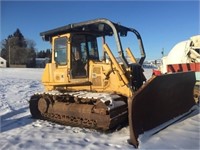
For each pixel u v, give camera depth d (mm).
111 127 6871
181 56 12070
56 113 8156
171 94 7523
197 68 10562
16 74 33062
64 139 6422
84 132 7012
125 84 7059
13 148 5793
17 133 7039
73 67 8148
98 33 8594
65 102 8133
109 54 7223
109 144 5980
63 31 8133
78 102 7664
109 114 6664
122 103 6977
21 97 13125
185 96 8555
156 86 6645
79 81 7992
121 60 6938
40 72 37969
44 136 6707
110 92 7500
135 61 7977
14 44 88938
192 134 6430
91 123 7242
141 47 8180
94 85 7836
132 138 5887
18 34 93500
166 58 12797
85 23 7324
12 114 9609
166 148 5539
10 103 11508
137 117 6105
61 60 8375
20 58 81312
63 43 8281
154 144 5766
